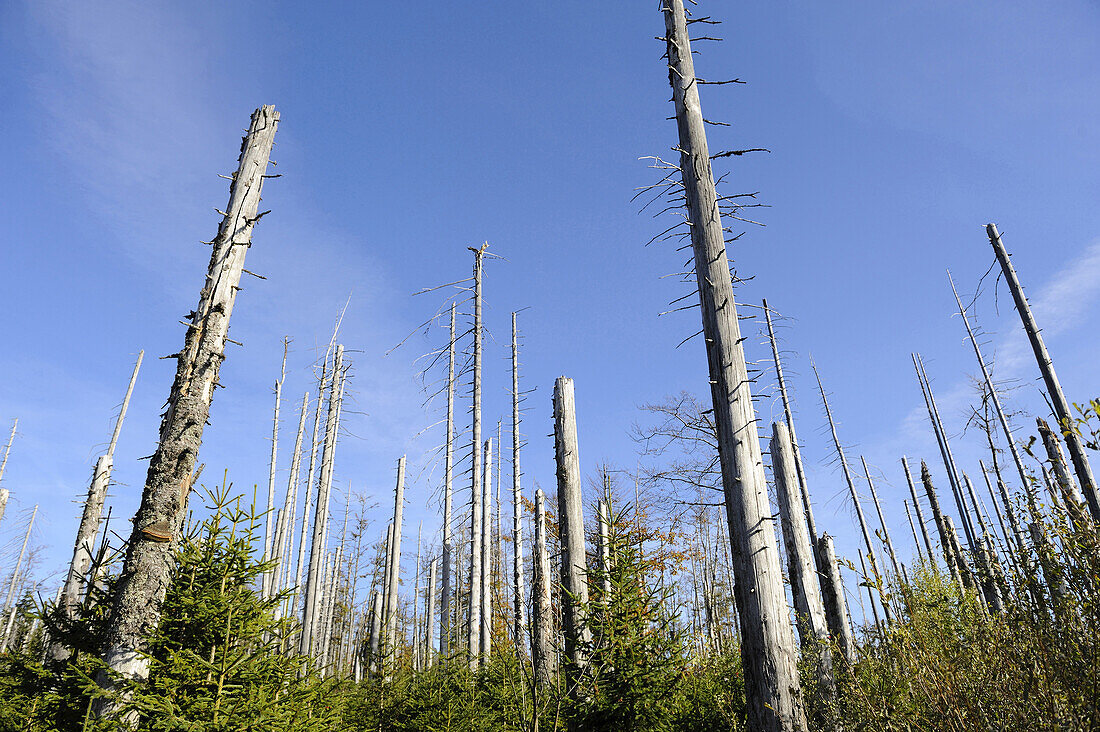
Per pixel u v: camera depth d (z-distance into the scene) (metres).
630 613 8.77
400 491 24.81
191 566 6.62
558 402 11.95
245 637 6.36
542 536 11.93
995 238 15.12
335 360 25.78
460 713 10.78
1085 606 4.54
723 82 8.80
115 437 18.45
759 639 6.40
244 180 9.02
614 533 9.52
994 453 7.80
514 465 22.48
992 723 4.80
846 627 11.50
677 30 9.01
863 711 5.96
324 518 23.23
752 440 7.15
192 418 7.62
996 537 5.43
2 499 20.77
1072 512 4.75
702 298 7.88
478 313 20.27
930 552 19.39
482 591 20.64
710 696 10.36
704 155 8.42
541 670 10.46
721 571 29.36
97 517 15.37
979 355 18.81
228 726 5.71
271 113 9.63
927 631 5.57
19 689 6.56
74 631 7.12
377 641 22.20
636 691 8.27
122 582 6.73
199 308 8.24
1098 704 4.30
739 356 7.44
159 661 6.03
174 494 7.24
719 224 8.07
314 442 25.75
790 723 6.06
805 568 11.30
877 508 23.97
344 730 7.66
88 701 6.27
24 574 34.16
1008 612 5.19
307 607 22.09
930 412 24.91
